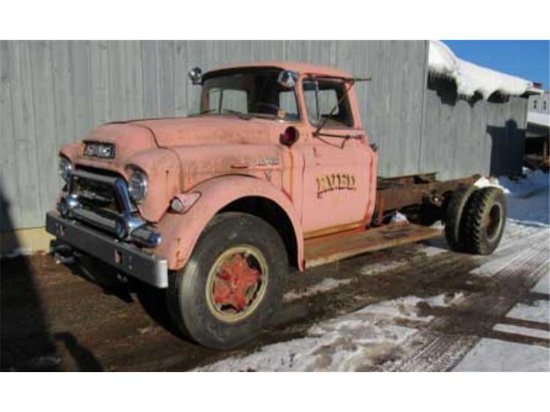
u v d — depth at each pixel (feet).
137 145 12.24
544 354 12.35
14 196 19.63
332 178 15.40
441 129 43.21
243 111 15.60
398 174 38.52
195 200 11.46
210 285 11.75
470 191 21.70
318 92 15.42
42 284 16.67
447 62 41.06
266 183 12.88
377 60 34.09
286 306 15.38
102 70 21.13
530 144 73.46
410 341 12.96
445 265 20.31
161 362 11.65
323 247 15.16
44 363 11.50
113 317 14.16
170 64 22.99
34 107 19.70
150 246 11.21
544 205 37.65
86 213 13.29
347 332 13.46
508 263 20.74
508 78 51.44
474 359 12.03
